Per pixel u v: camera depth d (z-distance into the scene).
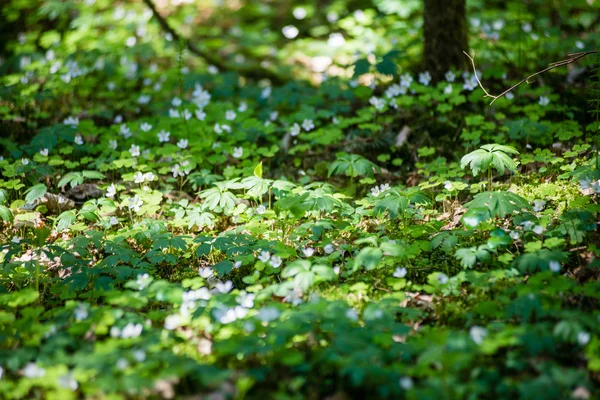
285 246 4.16
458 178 5.53
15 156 5.81
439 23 6.64
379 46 8.00
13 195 5.52
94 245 4.50
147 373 2.93
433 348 2.93
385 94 6.62
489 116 6.36
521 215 4.20
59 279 4.24
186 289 4.09
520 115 6.49
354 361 2.84
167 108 7.27
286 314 3.36
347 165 4.79
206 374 2.84
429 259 4.27
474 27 8.00
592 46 6.98
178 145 5.89
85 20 8.94
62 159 6.23
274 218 4.84
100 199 4.75
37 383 2.87
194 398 2.82
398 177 5.83
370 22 8.48
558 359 3.06
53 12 8.91
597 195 4.45
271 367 3.09
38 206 5.17
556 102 6.55
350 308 3.59
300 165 6.27
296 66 8.95
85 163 6.18
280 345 3.11
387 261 4.09
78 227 4.57
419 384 2.95
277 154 6.46
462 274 3.71
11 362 3.03
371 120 6.75
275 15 10.64
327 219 4.59
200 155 6.04
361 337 3.15
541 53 7.32
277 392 2.93
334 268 4.16
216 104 7.07
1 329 3.46
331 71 8.59
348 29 8.97
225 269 4.07
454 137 6.18
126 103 7.48
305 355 3.21
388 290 3.89
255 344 3.12
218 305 3.49
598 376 2.93
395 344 3.09
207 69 8.41
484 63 7.32
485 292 3.71
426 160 6.06
